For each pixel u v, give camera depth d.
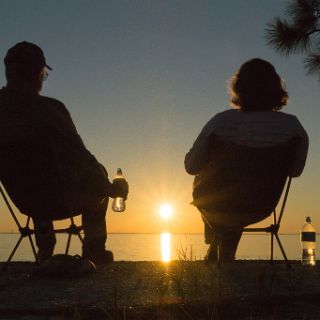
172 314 2.35
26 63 3.26
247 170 3.53
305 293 2.61
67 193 3.33
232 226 3.72
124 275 3.27
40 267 3.21
